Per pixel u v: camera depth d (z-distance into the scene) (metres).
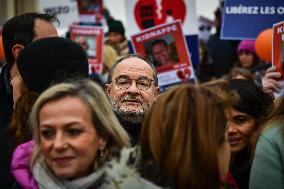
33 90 3.20
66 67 3.17
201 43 8.94
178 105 2.68
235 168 4.00
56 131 2.62
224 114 2.71
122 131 2.74
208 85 2.80
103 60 7.20
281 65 4.77
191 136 2.64
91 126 2.65
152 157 2.70
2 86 4.05
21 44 3.96
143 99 3.84
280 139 3.45
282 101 3.55
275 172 3.43
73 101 2.64
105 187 2.62
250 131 3.98
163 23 6.48
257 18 5.69
